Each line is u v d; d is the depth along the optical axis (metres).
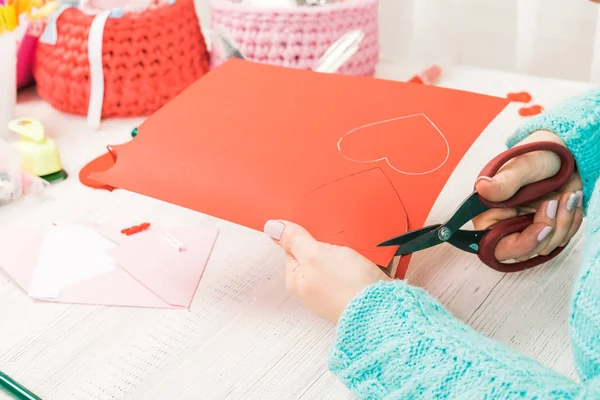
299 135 0.57
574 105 0.56
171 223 0.66
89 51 0.80
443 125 0.57
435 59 1.01
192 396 0.47
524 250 0.53
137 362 0.50
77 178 0.74
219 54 0.86
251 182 0.52
